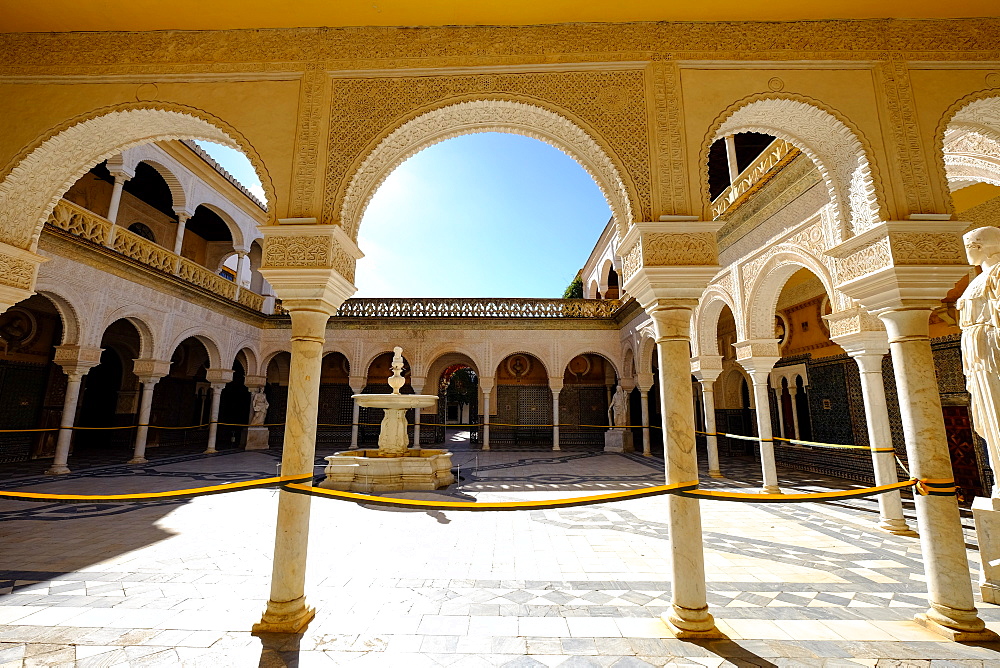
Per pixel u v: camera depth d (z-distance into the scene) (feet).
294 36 9.27
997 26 8.90
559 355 38.78
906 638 7.14
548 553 11.55
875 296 8.48
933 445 7.71
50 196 9.91
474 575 9.95
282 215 8.52
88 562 10.60
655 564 10.75
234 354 35.53
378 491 18.90
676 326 8.07
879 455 13.96
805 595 8.94
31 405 28.84
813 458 25.66
